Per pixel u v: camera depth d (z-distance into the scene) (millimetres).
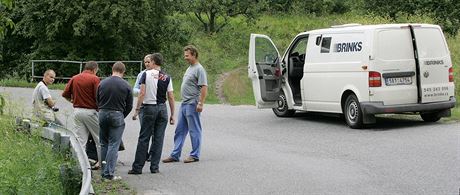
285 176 9398
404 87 13664
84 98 10312
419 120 15109
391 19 35938
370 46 13531
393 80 13609
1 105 12211
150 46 38656
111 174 9406
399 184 8586
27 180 8234
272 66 16219
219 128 15195
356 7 45750
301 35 15719
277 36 45000
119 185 9047
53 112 11703
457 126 13781
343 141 12414
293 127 14750
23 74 36094
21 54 38094
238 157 11188
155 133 10031
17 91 26031
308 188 8562
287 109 16422
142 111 9938
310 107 15352
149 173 9984
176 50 38969
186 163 10766
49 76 11648
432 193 7996
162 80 10000
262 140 13117
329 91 14625
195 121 10859
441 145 11406
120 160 11281
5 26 9117
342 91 14211
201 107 10695
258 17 47438
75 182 7902
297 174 9523
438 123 14445
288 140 12930
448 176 8938
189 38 40719
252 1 47250
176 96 24875
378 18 34094
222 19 48438
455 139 11992
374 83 13461
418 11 37906
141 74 10125
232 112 18703
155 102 9922
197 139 10875
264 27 47250
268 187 8695
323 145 12094
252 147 12250
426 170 9398
